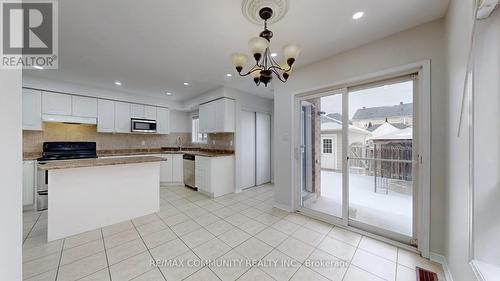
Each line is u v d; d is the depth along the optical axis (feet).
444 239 5.83
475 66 3.58
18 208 2.72
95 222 8.24
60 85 12.03
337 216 8.68
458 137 4.64
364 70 7.45
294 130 10.02
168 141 18.57
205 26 6.35
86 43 7.39
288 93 10.13
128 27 6.37
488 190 3.46
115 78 11.55
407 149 6.89
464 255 4.21
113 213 8.75
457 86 4.70
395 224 7.23
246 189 14.97
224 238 7.45
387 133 7.35
